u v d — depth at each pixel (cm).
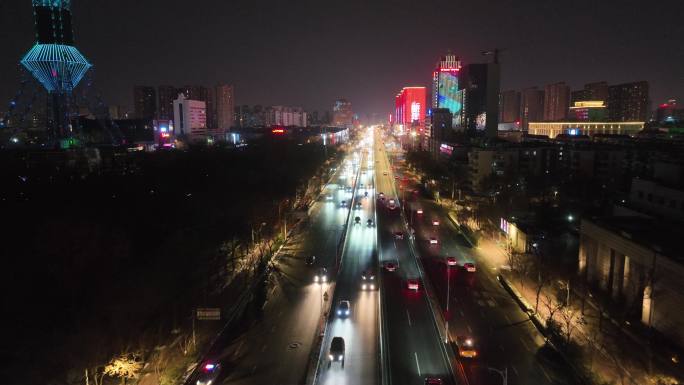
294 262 11275
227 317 8231
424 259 11356
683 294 6481
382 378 6444
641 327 7300
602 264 8744
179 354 7050
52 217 10738
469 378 6431
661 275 6938
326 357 6975
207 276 9569
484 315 8306
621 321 7462
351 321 8119
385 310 8544
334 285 9788
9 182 14500
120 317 7375
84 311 7194
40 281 7662
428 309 8569
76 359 6253
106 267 8700
